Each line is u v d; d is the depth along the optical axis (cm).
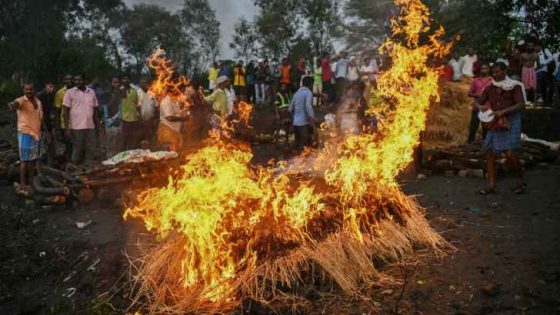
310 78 1113
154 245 566
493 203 672
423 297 425
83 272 525
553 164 917
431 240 526
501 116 685
